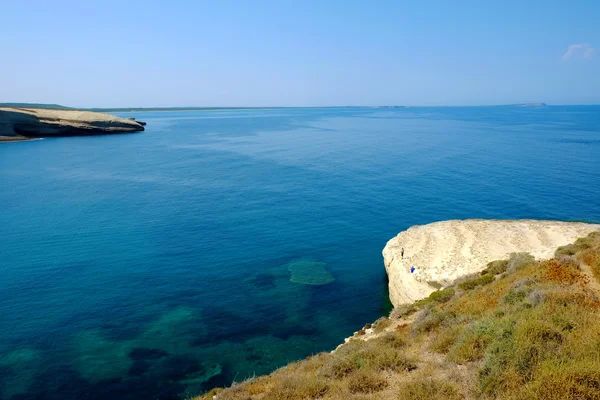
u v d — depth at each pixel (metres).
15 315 26.78
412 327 16.77
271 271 34.25
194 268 34.69
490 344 11.24
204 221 46.91
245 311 27.77
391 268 30.75
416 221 46.19
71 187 64.38
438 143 117.00
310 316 27.22
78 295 29.70
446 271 26.72
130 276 32.94
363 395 10.99
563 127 173.38
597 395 8.05
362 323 26.42
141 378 20.80
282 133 160.12
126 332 25.06
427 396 9.92
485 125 194.38
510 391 8.97
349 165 81.56
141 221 46.75
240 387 13.88
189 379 20.77
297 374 14.12
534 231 32.84
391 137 137.88
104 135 153.00
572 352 9.72
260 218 48.00
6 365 21.64
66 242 40.34
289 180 68.50
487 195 54.94
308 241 40.97
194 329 25.48
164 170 79.12
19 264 35.03
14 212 50.12
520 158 84.75
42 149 110.44
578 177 64.06
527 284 16.02
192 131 175.62
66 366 21.67
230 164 85.50
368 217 47.97
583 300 13.09
